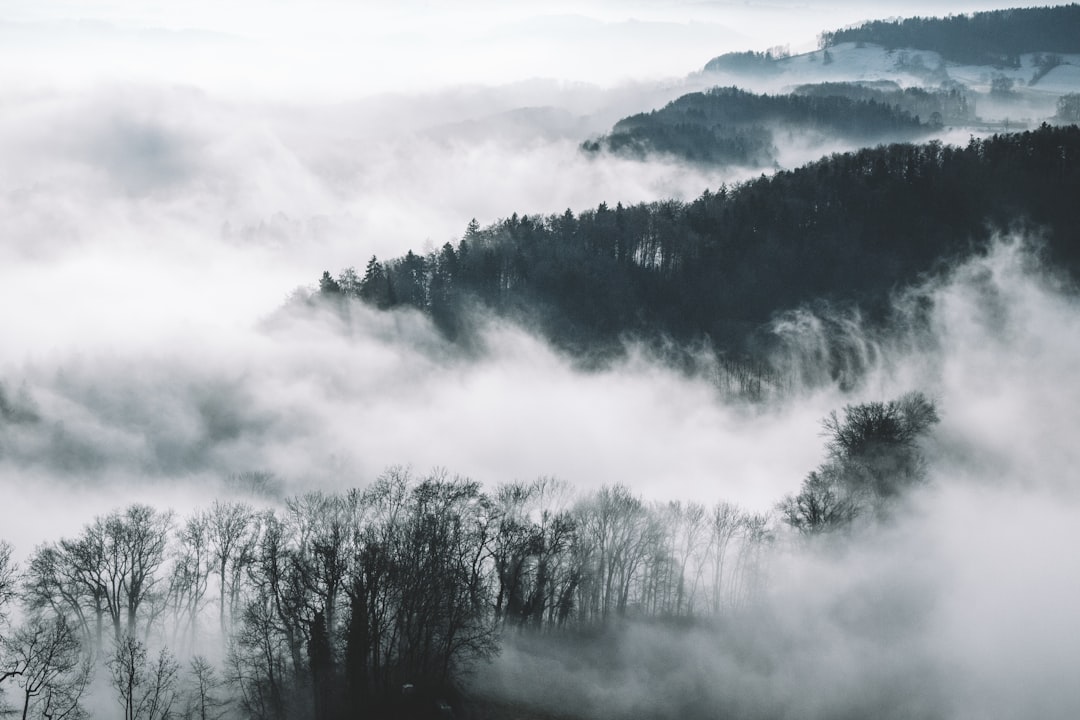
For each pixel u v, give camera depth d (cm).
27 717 5334
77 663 5878
